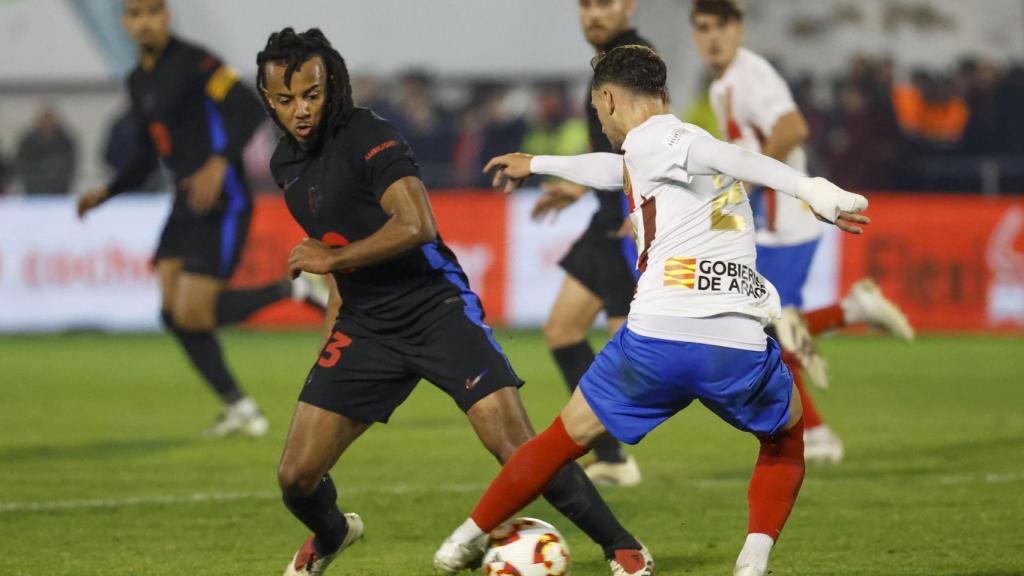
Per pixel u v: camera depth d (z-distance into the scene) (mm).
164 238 32844
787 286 27609
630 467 25766
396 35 66250
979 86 59500
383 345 17062
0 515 23000
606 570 18781
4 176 59812
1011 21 65312
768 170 15008
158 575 18672
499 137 59531
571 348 26453
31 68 66750
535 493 16406
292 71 16250
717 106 27812
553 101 60156
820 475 26406
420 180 16578
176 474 27250
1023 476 26125
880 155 58562
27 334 57062
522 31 66000
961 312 54094
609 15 25125
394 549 20328
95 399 39469
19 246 57250
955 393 39500
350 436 17172
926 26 65688
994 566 18734
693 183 15797
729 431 33062
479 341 16906
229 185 32375
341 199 16812
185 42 32500
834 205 14617
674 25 63562
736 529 21531
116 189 33750
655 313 15805
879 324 29109
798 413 16578
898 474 26438
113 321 57156
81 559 19688
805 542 20375
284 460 16875
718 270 15773
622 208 25547
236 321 36062
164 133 32469
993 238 53938
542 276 55250
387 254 16156
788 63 66250
